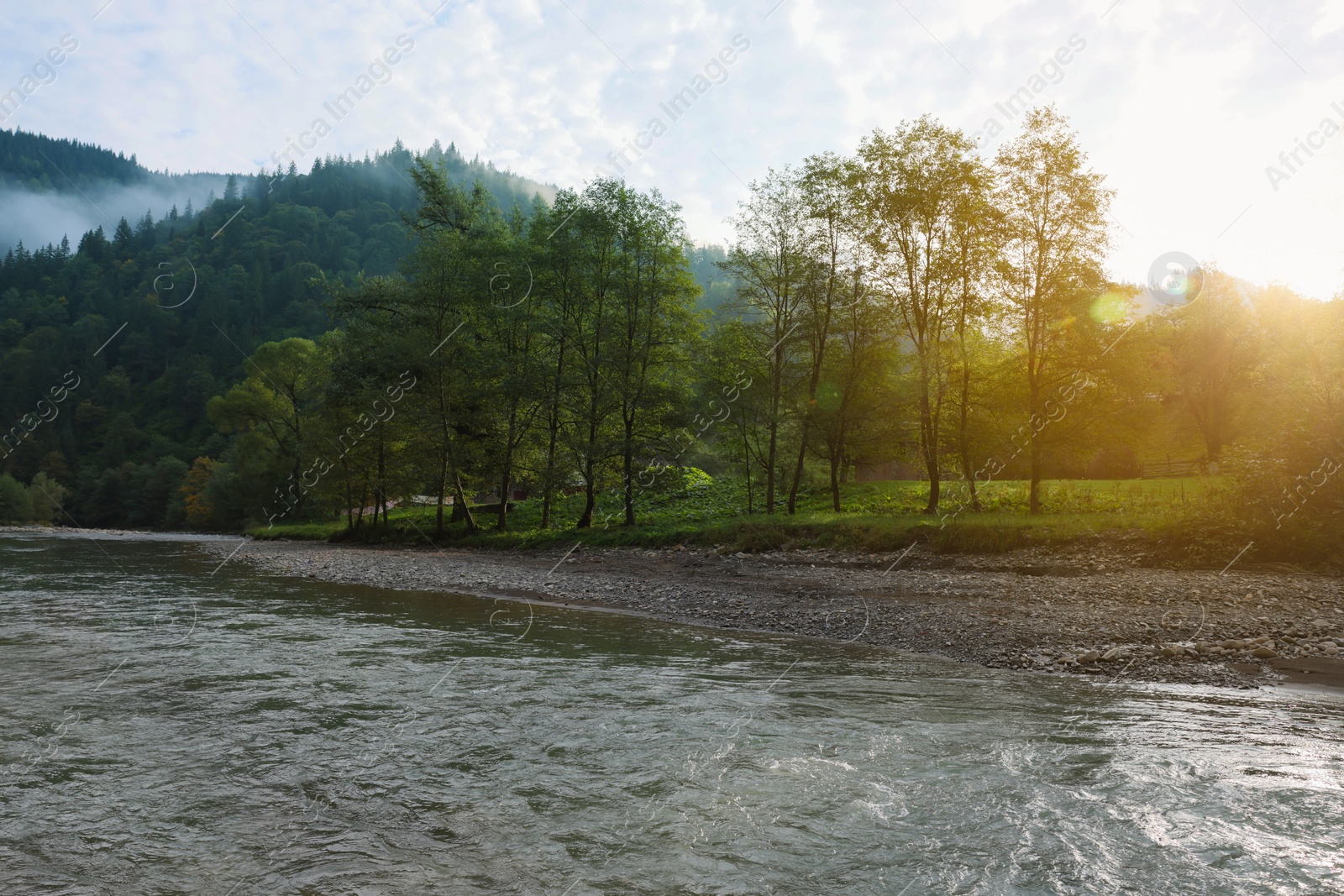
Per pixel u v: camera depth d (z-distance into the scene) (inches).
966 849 223.0
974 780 278.7
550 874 210.4
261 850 226.2
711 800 263.1
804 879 206.1
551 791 272.5
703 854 222.4
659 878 207.5
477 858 220.4
